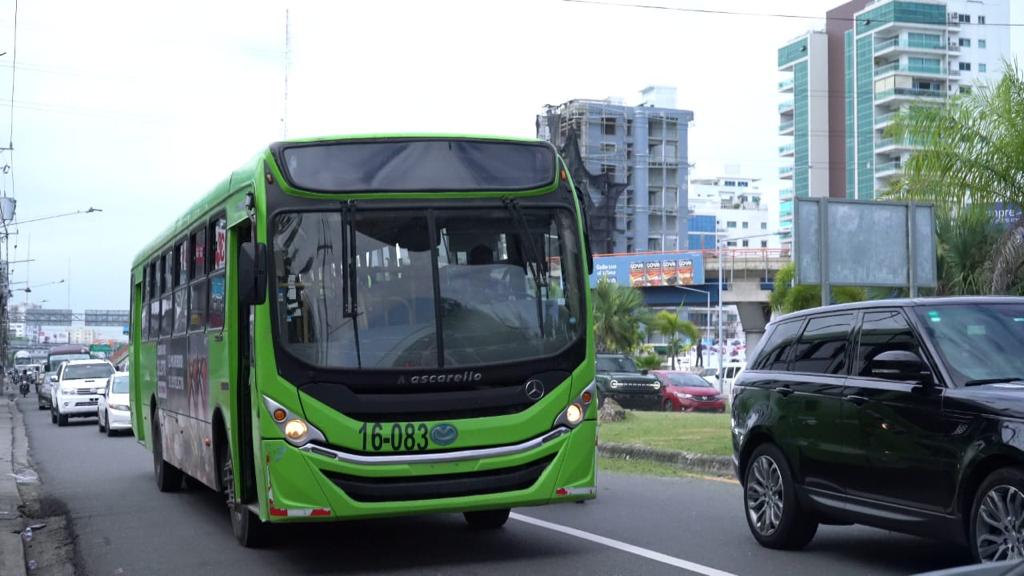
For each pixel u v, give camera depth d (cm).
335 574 888
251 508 938
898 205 1648
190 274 1241
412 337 855
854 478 823
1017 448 675
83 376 3797
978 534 702
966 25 13312
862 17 13538
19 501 1516
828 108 14025
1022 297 823
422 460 838
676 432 2038
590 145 12419
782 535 919
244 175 952
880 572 831
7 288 7906
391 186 883
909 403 768
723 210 17900
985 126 1933
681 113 12862
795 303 4284
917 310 808
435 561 930
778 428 917
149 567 962
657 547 962
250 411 971
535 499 864
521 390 867
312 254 862
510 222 902
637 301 5834
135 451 2412
